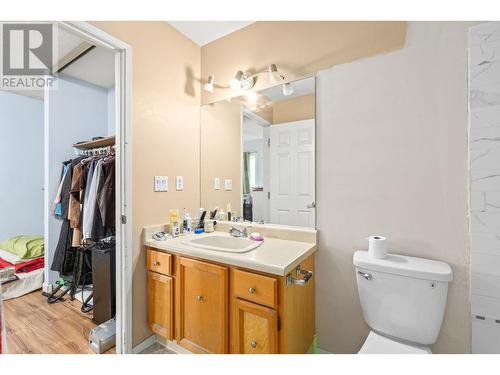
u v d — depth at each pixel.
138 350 1.60
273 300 1.13
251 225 1.78
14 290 2.41
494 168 1.10
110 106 3.01
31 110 3.18
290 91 1.64
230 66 1.93
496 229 1.10
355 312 1.42
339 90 1.47
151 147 1.70
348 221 1.44
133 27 1.59
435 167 1.23
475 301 1.13
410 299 1.14
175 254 1.52
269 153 1.74
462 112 1.18
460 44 1.18
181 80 1.93
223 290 1.29
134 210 1.59
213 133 2.03
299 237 1.58
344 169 1.46
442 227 1.22
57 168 2.60
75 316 2.08
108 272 1.88
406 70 1.29
